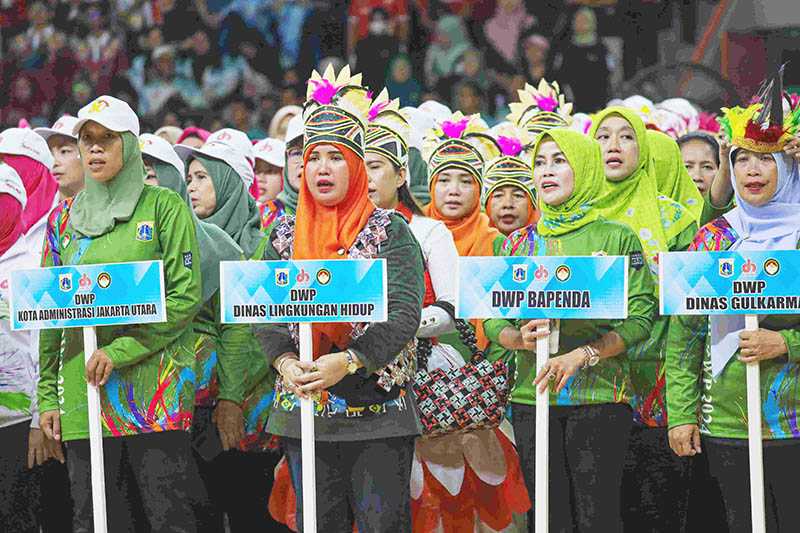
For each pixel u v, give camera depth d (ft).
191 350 46.50
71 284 44.14
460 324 48.93
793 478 42.42
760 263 41.86
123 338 44.65
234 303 42.16
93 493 43.91
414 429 42.32
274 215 60.08
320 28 120.88
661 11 113.39
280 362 42.68
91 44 124.16
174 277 45.52
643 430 50.29
